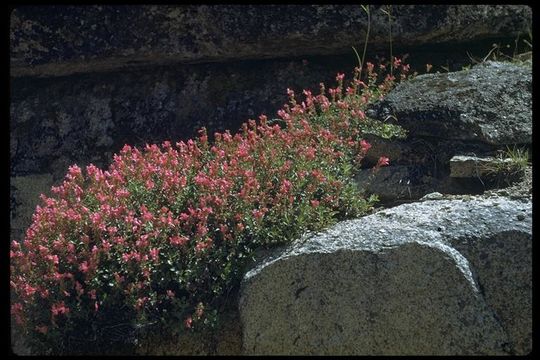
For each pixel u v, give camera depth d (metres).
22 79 8.80
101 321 6.32
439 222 6.07
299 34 8.29
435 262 5.80
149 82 8.70
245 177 6.58
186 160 6.98
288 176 6.70
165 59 8.52
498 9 8.54
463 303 5.75
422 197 6.87
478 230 5.95
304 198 6.51
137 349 6.36
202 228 6.31
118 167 7.12
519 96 7.26
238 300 6.24
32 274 6.44
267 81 8.59
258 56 8.56
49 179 8.47
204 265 6.30
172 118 8.53
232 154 7.12
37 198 8.43
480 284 5.82
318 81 8.59
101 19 8.42
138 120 8.56
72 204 6.79
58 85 8.82
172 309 6.34
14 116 8.71
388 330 5.86
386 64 8.38
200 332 6.27
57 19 8.46
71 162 8.50
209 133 8.41
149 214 6.39
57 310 6.09
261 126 8.03
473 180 6.92
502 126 7.05
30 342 6.40
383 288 5.89
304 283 6.04
